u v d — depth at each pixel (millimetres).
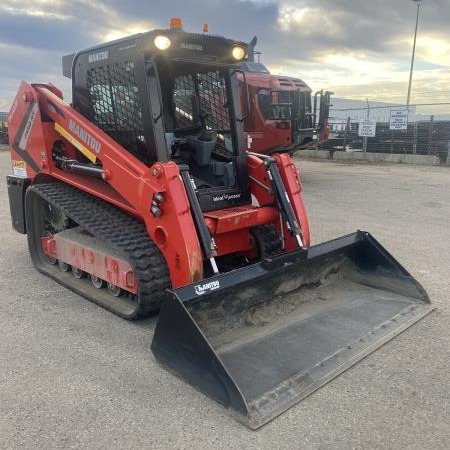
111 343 3850
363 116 22406
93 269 4656
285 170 4645
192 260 3721
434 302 4547
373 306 4293
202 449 2650
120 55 4211
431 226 7703
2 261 5934
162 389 3213
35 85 5184
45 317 4336
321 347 3605
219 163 4594
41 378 3348
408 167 15992
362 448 2654
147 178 3869
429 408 2994
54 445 2682
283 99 11562
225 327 3689
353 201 9859
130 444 2691
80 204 4801
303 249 4062
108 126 4590
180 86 4594
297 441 2707
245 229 4660
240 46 4441
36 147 5176
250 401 2971
